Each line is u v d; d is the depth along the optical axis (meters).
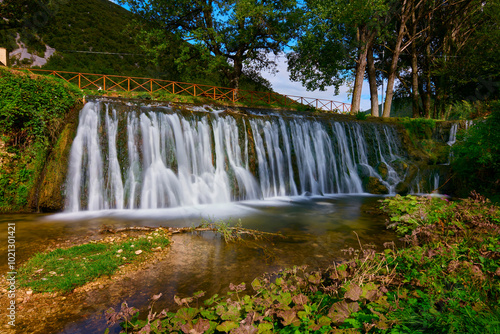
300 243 6.05
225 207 9.94
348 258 5.20
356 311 2.68
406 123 18.14
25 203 8.91
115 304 3.57
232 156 11.75
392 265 4.07
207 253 5.35
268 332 2.54
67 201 8.88
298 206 10.28
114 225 7.22
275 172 12.77
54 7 28.08
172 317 2.87
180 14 20.88
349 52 23.33
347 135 15.30
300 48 20.53
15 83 9.33
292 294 3.43
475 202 7.09
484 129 10.06
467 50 25.62
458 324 2.36
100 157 9.50
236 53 22.61
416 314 2.62
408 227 6.79
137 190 9.67
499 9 23.06
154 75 34.91
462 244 4.61
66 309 3.44
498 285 3.09
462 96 30.00
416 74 27.30
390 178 14.12
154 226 7.14
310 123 14.20
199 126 11.14
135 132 9.95
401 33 23.91
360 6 19.23
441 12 26.45
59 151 9.09
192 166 10.80
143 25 21.56
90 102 9.98
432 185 13.77
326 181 14.05
